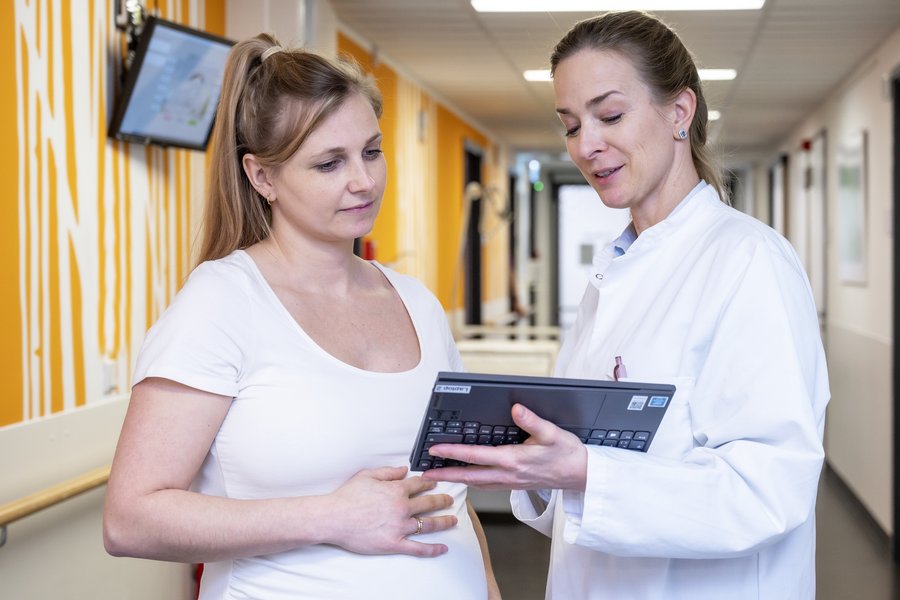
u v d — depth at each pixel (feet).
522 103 25.09
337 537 4.18
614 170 4.68
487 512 15.43
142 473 4.02
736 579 4.42
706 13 14.84
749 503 4.02
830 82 20.29
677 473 4.02
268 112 4.35
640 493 3.97
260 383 4.26
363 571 4.28
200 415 4.12
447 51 18.33
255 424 4.22
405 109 20.43
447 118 25.05
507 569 12.91
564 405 3.93
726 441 4.22
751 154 35.94
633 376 4.51
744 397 4.15
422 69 20.25
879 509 15.65
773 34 16.03
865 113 17.60
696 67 4.89
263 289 4.45
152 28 8.73
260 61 4.52
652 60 4.56
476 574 4.72
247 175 4.61
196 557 4.05
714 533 4.00
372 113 4.47
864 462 17.04
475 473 4.03
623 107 4.56
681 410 4.33
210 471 4.32
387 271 5.16
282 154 4.32
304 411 4.25
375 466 4.43
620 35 4.56
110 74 9.12
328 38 14.67
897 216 14.76
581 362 5.14
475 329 21.84
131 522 3.97
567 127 4.84
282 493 4.25
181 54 9.21
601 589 4.63
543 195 48.06
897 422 14.39
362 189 4.36
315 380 4.32
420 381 4.72
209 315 4.20
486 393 3.80
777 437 4.09
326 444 4.27
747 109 24.63
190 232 10.47
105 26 9.02
